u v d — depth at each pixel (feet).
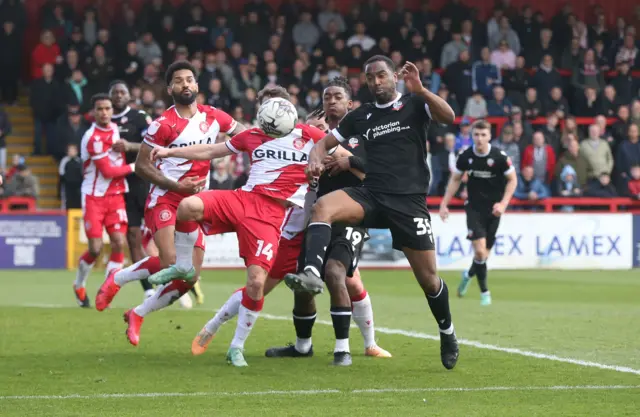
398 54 114.62
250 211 35.91
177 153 36.60
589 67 120.78
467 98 113.60
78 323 50.26
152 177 41.93
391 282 80.48
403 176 35.19
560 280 84.79
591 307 61.57
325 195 35.12
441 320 36.06
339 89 37.99
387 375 34.88
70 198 95.86
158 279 36.22
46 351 40.42
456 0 123.95
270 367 36.60
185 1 118.32
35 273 88.22
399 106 35.35
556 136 108.47
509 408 28.94
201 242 39.29
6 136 115.14
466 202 64.54
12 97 115.44
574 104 119.34
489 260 98.78
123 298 65.92
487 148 63.00
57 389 31.89
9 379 33.76
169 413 28.04
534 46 124.06
